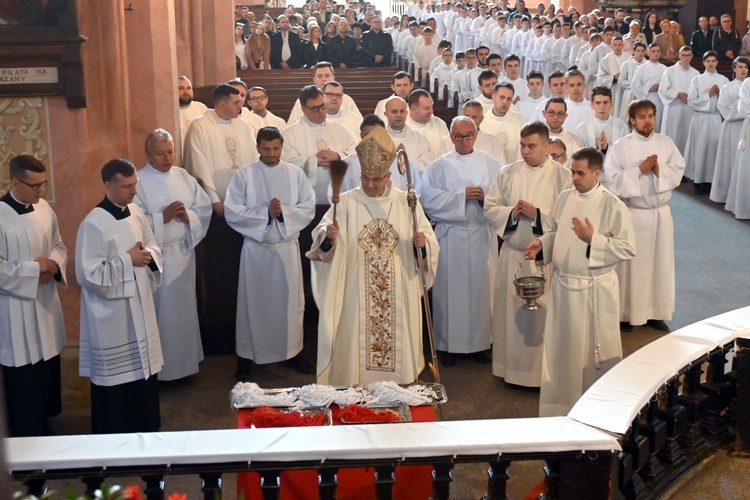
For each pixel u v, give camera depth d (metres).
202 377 6.78
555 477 3.62
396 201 5.15
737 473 4.70
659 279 7.70
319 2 24.31
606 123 9.13
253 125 8.94
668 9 20.91
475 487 4.98
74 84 5.84
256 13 26.02
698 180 12.80
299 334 6.80
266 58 17.14
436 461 3.45
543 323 6.28
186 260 6.44
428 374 6.81
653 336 7.62
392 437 3.51
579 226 5.45
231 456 3.35
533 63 19.52
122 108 6.38
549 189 6.25
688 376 4.74
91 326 5.42
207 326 7.30
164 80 6.84
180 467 3.34
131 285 5.37
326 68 9.63
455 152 6.86
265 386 6.59
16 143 5.96
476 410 6.14
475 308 6.85
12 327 5.38
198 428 5.88
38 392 5.55
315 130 7.70
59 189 6.07
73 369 6.30
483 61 14.05
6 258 5.33
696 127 12.80
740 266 9.50
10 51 5.74
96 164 6.20
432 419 4.32
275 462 3.38
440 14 23.84
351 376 5.20
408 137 7.70
